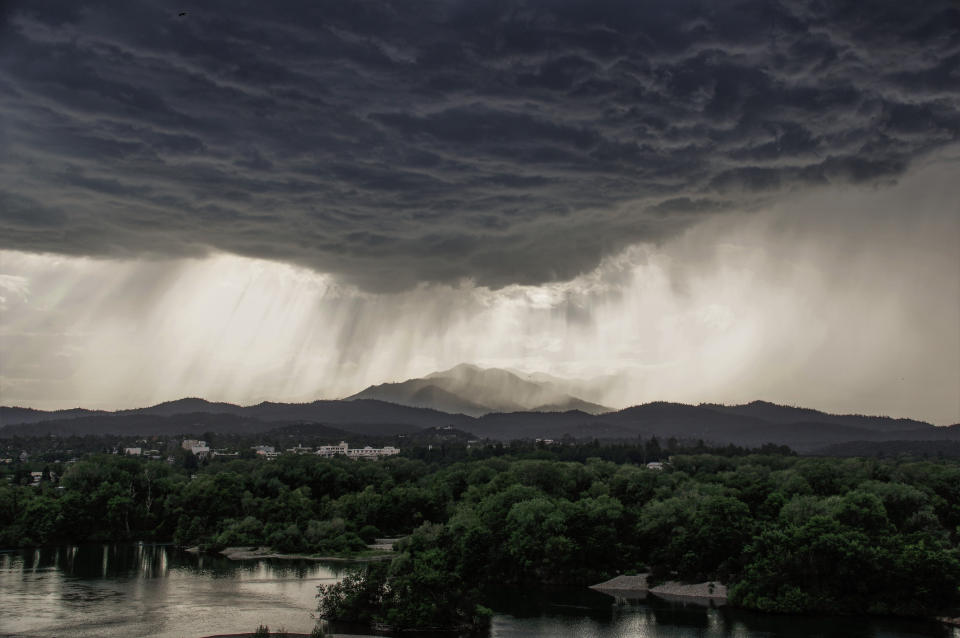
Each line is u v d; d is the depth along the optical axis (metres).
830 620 147.38
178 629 138.25
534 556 188.62
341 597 148.50
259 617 147.88
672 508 196.88
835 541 153.88
